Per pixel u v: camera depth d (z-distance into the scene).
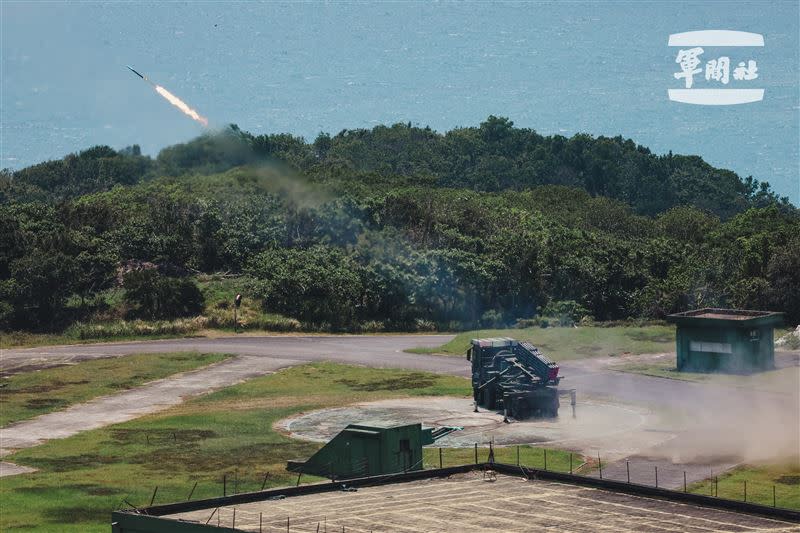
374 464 98.44
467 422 150.50
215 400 173.12
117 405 170.25
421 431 103.69
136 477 123.25
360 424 102.12
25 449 140.00
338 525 73.62
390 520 75.00
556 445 134.75
